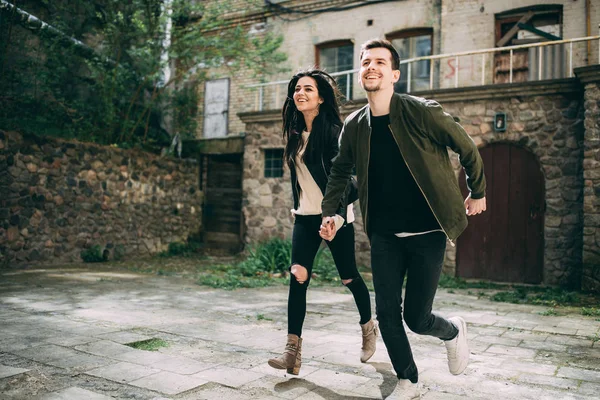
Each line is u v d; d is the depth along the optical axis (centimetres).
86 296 489
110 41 917
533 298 559
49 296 481
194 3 975
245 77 1123
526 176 716
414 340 336
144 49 895
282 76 1085
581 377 254
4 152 704
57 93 854
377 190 196
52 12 873
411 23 946
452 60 901
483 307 495
